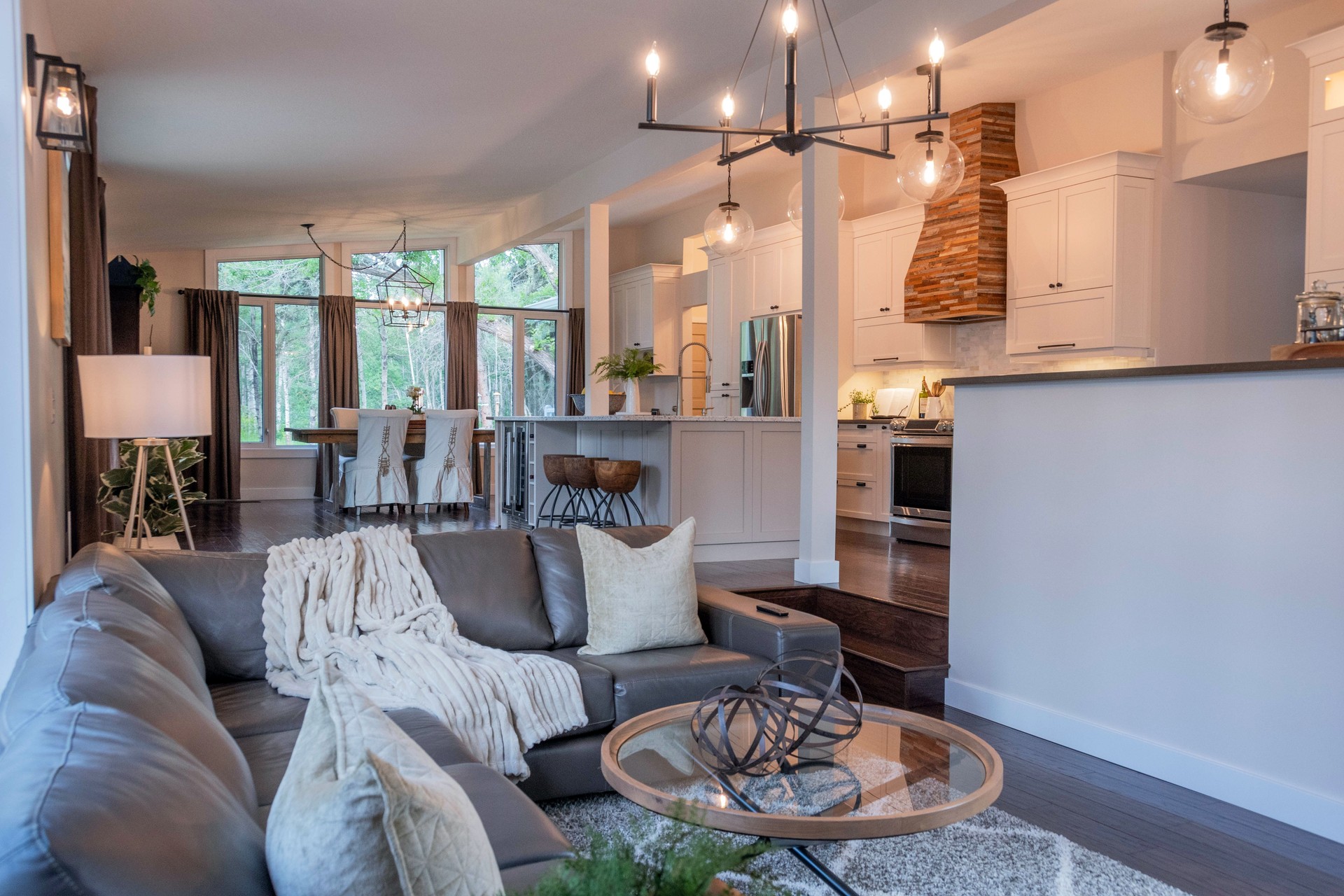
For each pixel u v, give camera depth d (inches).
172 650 72.2
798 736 89.0
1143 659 128.3
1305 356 126.4
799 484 247.3
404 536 128.3
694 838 41.8
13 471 97.2
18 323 97.2
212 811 39.6
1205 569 120.6
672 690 116.6
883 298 305.4
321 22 177.2
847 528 303.4
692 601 132.5
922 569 215.0
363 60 197.9
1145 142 234.8
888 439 288.0
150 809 34.7
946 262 272.5
